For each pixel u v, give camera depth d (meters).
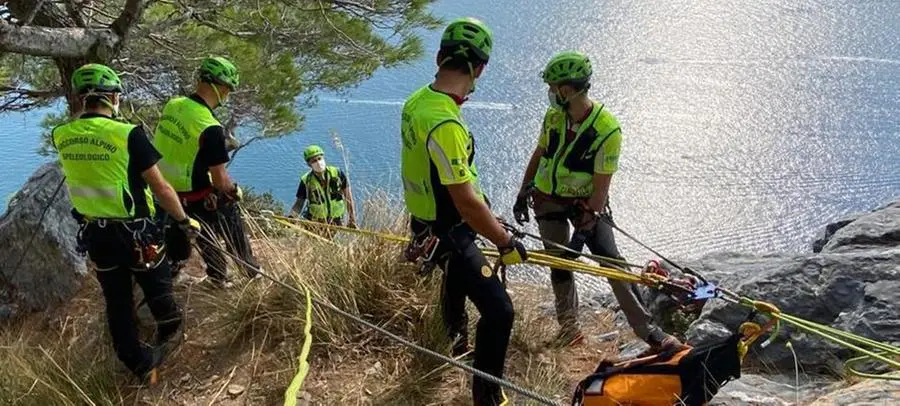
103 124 3.39
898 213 4.71
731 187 30.22
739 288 3.86
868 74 54.34
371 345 3.93
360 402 3.61
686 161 34.53
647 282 3.35
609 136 3.68
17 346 4.10
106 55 6.78
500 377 3.23
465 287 3.14
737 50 65.06
